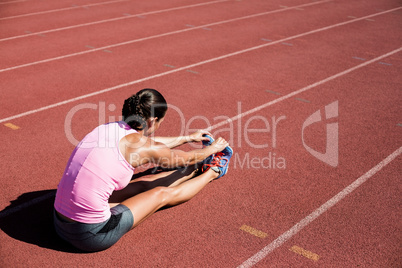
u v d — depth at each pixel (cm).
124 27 1169
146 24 1209
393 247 361
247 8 1470
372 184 455
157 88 732
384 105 675
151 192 367
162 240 367
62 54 922
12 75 788
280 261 343
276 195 433
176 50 964
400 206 417
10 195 425
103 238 332
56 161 492
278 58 918
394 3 1616
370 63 898
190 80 774
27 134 557
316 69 852
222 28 1178
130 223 346
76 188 319
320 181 459
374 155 517
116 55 920
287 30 1170
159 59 897
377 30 1191
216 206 414
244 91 725
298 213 404
